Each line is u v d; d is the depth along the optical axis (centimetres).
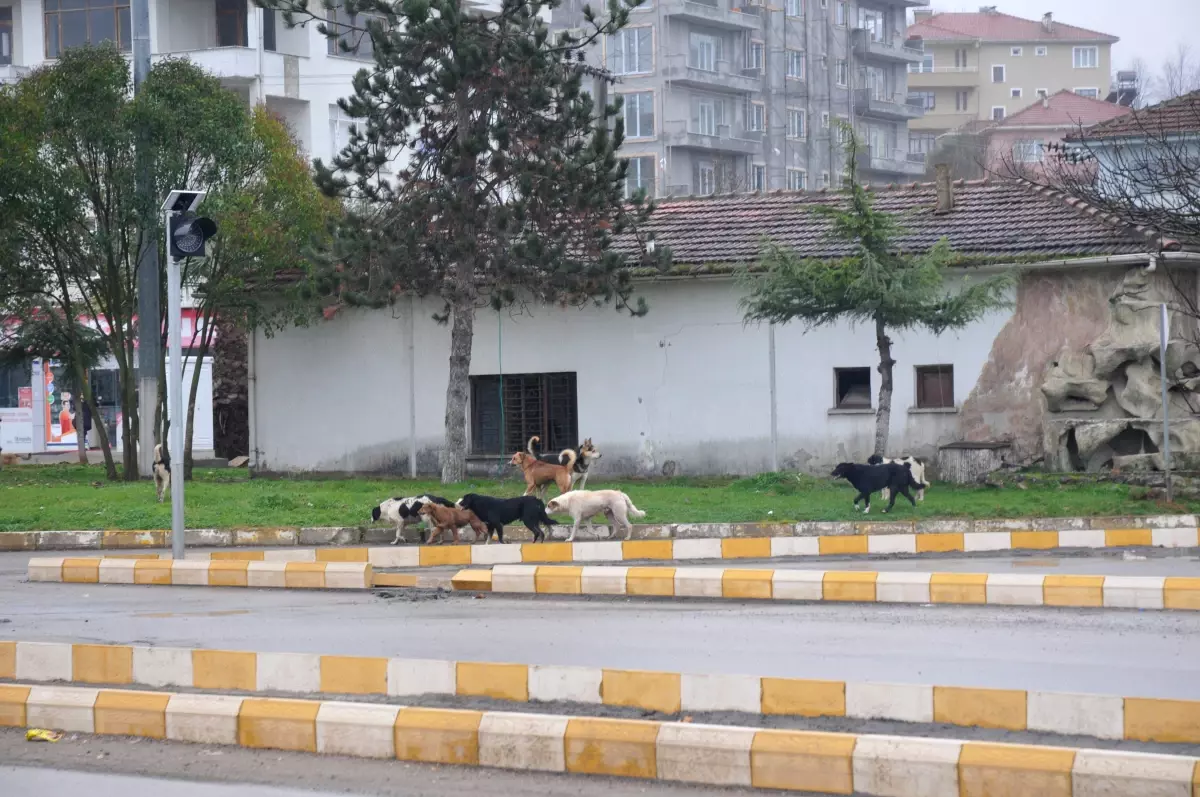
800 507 2011
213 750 910
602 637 1148
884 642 1100
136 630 1230
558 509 1795
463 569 1644
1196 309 2194
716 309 2588
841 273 2108
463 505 1809
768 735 802
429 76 2380
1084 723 830
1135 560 1587
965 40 9556
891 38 8031
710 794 790
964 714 856
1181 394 2261
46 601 1420
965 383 2420
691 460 2602
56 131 2677
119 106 2689
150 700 948
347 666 988
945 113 9588
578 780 823
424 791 810
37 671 1067
